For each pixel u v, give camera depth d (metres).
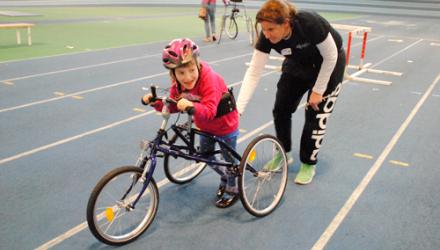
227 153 3.07
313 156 3.55
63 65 7.99
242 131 4.88
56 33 12.16
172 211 3.18
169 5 24.81
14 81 6.69
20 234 2.84
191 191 3.49
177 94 2.90
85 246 2.74
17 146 4.24
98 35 12.10
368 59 9.76
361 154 4.27
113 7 22.34
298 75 3.35
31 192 3.38
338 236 2.88
